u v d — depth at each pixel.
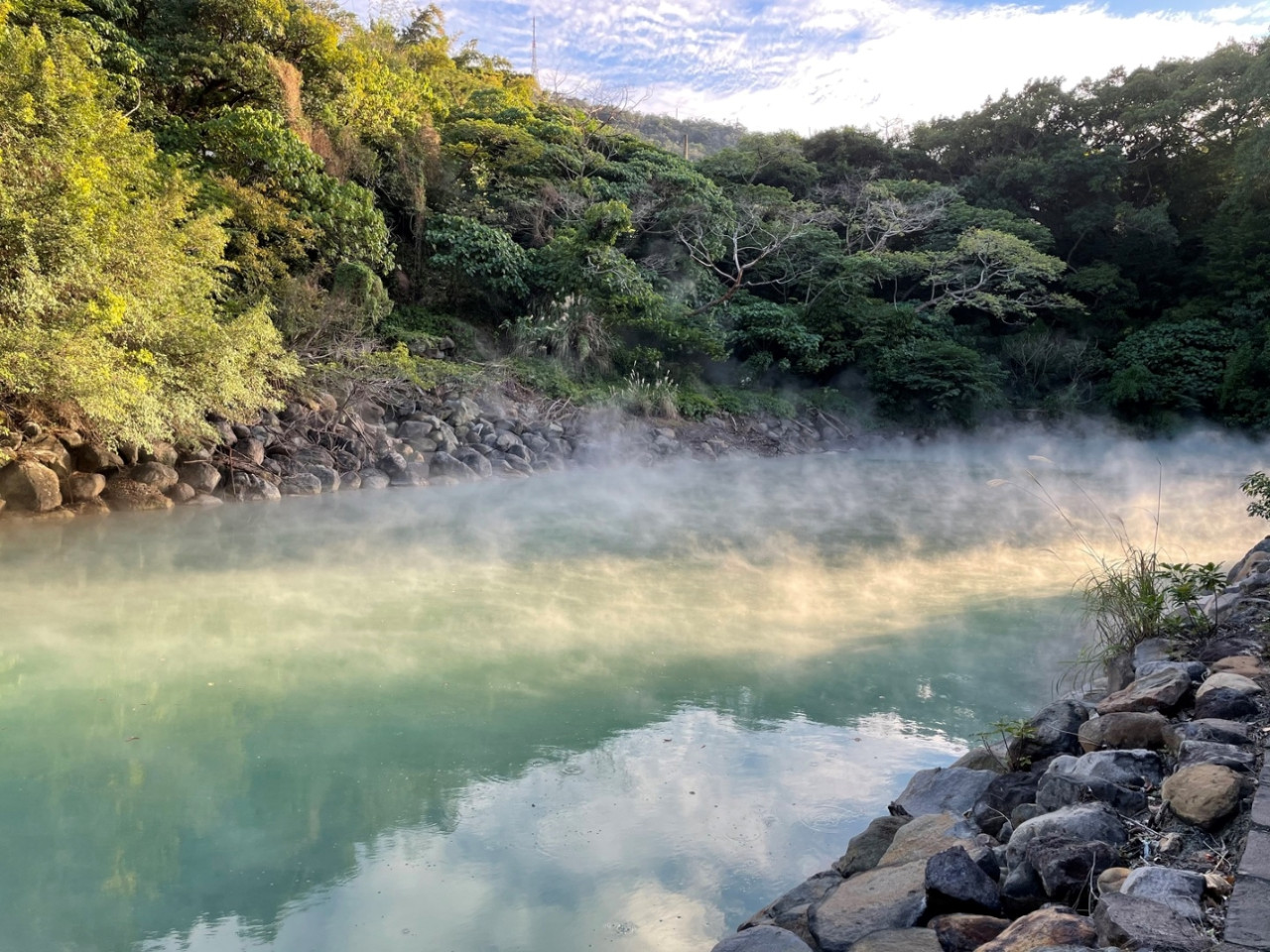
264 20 15.98
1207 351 26.02
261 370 11.41
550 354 19.12
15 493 9.15
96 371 8.53
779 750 4.24
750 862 3.25
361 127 18.09
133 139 10.47
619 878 3.13
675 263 23.62
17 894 2.98
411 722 4.52
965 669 5.40
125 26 15.30
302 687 4.97
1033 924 2.10
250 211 13.85
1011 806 3.15
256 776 3.90
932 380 23.22
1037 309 30.25
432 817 3.56
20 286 8.19
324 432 12.74
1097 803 2.75
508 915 2.89
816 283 25.67
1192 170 32.69
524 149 21.45
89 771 3.93
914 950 2.17
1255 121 29.72
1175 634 4.59
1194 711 3.51
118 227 9.31
